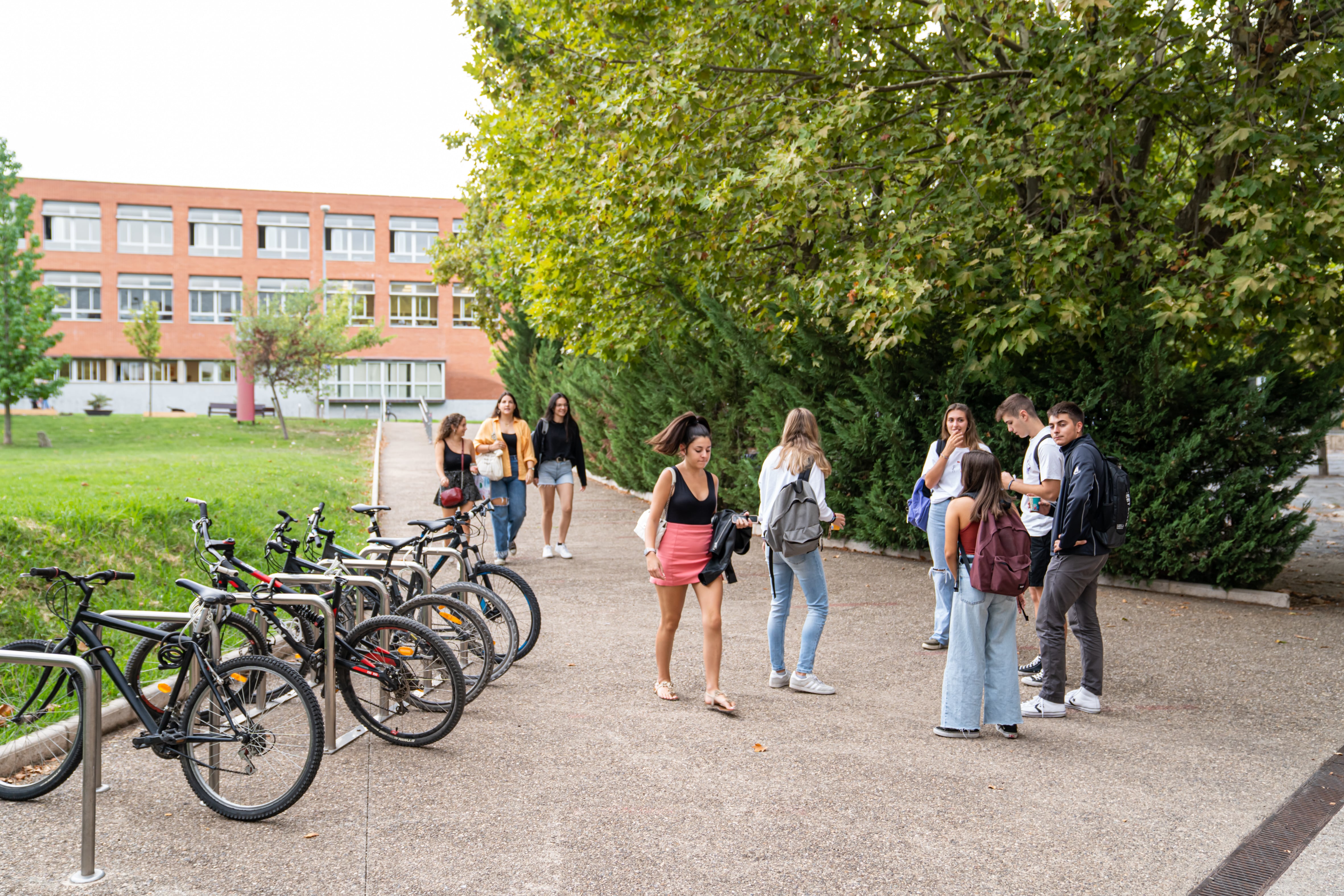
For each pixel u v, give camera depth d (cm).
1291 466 855
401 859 364
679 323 1457
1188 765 471
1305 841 386
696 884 346
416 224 5741
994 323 885
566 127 1288
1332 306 873
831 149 1038
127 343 5384
